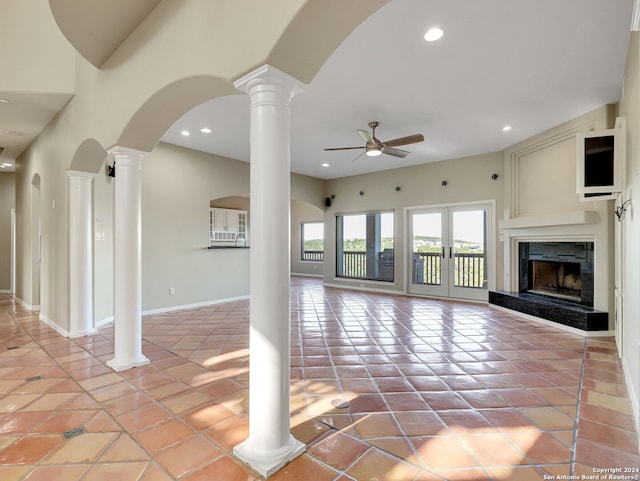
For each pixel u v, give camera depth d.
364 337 4.03
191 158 5.89
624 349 3.04
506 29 2.61
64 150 4.16
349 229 8.35
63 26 2.69
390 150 4.78
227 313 5.41
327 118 4.45
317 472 1.70
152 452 1.86
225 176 6.39
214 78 2.08
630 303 2.66
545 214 4.99
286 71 1.82
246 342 3.86
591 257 4.35
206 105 4.04
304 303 6.27
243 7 1.86
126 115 2.86
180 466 1.75
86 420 2.19
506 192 5.73
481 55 2.97
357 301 6.48
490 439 1.97
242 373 2.96
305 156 6.40
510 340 3.89
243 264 6.73
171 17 2.39
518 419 2.19
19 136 5.25
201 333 4.24
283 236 1.85
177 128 4.86
